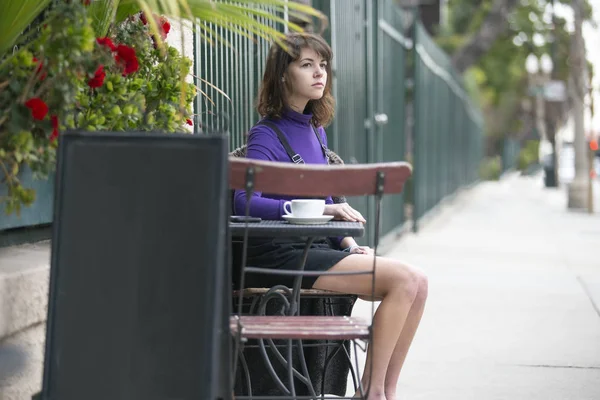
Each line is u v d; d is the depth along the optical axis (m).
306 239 8.67
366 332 7.25
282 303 8.59
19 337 7.39
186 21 11.12
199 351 6.54
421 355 12.90
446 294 18.39
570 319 15.73
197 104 11.73
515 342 13.82
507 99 120.38
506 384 11.35
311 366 9.04
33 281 7.47
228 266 6.95
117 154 6.66
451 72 51.47
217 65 12.66
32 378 7.54
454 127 55.09
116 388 6.55
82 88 7.46
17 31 7.11
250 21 7.63
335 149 18.61
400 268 8.33
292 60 9.10
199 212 6.60
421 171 34.69
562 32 72.69
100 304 6.59
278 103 9.16
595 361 12.61
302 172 7.18
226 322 6.93
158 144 6.64
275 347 7.98
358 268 8.33
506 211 47.38
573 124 47.91
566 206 51.25
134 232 6.61
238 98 13.77
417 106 32.56
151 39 8.92
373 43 24.27
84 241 6.62
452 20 71.69
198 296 6.56
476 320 15.59
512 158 156.38
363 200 21.59
